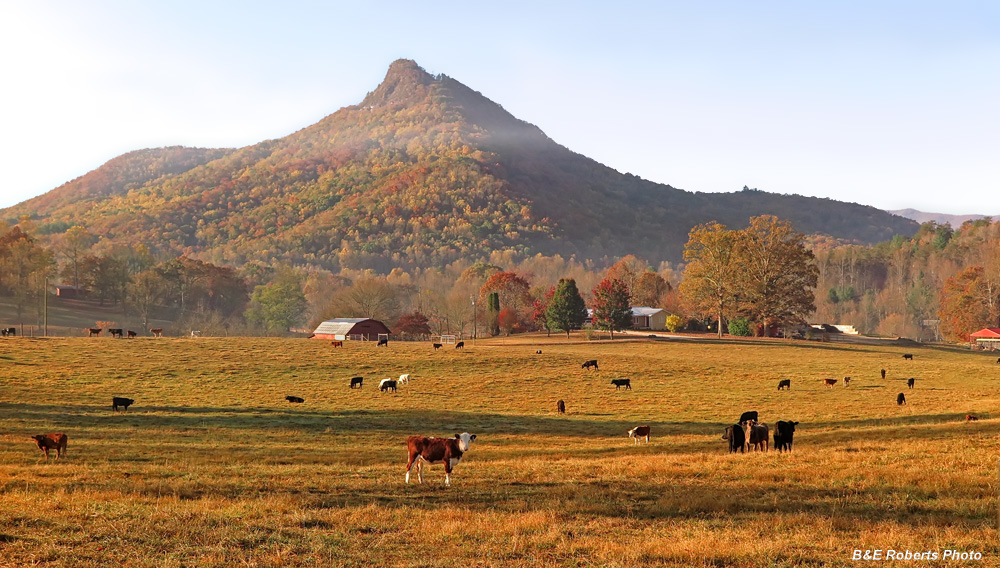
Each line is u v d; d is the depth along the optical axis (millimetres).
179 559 11977
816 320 198250
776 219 121375
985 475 20641
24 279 156375
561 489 19656
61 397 49906
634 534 14297
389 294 151875
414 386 60656
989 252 177875
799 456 26094
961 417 41406
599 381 64562
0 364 63531
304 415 45625
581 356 82562
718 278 120188
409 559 12359
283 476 22359
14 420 39938
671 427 41594
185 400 50969
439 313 151125
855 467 22656
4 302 152125
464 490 19594
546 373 69062
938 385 62312
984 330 124000
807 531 14484
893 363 81000
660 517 16047
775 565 12344
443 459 20688
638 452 31781
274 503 16797
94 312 157000
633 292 167375
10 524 14070
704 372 71000
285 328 154750
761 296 118000
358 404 51125
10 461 27328
